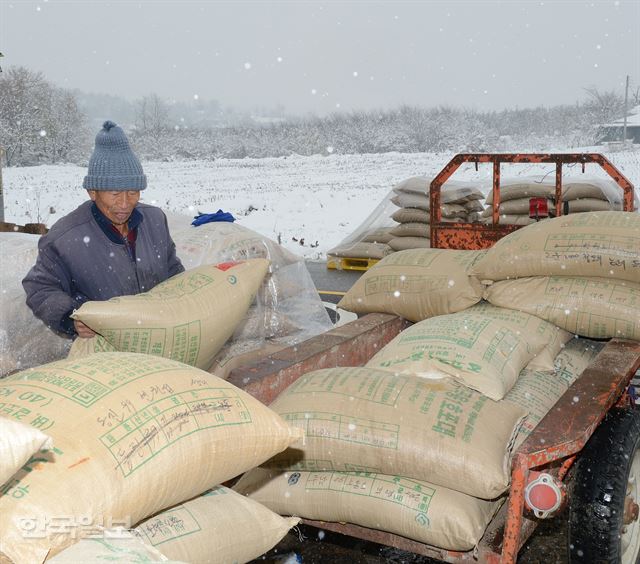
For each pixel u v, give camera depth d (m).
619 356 3.27
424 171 31.61
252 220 17.12
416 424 2.60
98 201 2.95
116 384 1.98
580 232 3.73
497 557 2.44
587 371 3.03
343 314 6.06
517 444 2.81
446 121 51.25
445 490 2.55
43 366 2.12
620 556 2.72
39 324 3.67
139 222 3.12
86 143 47.06
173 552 2.00
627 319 3.52
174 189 27.58
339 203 19.42
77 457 1.75
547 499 2.28
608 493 2.63
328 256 10.41
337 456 2.66
